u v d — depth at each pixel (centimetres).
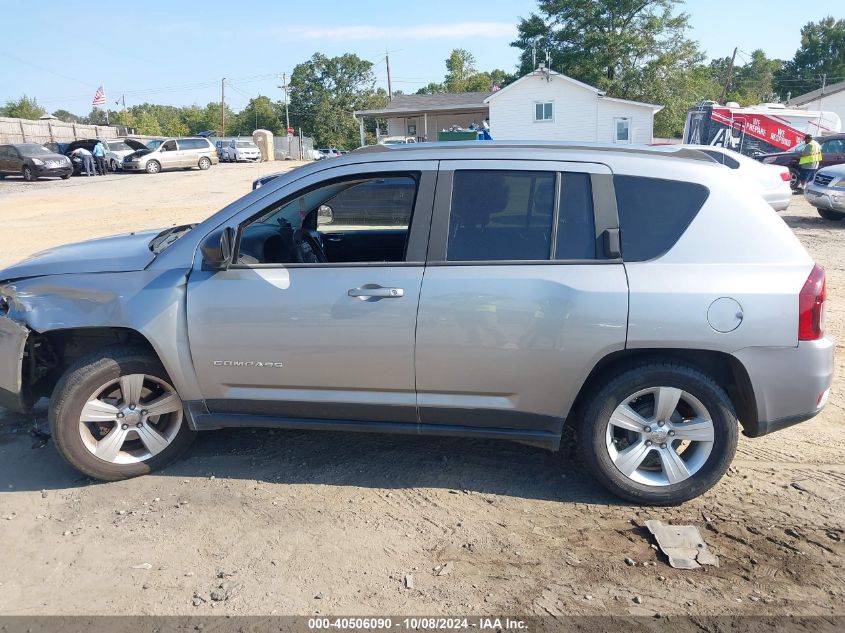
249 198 393
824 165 2103
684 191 364
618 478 375
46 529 360
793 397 358
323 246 506
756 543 345
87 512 376
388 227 502
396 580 318
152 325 381
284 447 453
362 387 381
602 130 3628
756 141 2827
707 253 356
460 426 384
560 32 4600
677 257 356
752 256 356
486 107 4184
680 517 369
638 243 360
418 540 349
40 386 430
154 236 460
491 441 459
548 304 355
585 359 357
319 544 346
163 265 392
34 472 421
